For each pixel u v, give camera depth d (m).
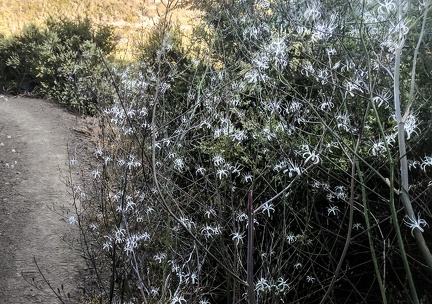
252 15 3.62
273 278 3.03
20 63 8.84
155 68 4.32
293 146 2.85
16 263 3.69
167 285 2.98
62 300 3.11
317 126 3.15
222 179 3.06
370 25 2.94
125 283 3.15
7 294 3.35
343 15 2.95
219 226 2.81
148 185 2.91
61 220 4.25
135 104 3.57
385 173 3.20
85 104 6.93
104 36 8.38
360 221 3.45
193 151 3.87
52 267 3.65
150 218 3.36
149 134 3.24
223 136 3.20
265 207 2.56
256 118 3.29
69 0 11.74
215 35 3.74
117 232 2.91
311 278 3.14
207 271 3.44
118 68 5.22
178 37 5.11
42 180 4.96
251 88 3.38
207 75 3.96
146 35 6.03
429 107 2.91
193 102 3.95
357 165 2.36
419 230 1.92
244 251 3.25
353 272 3.54
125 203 3.27
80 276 3.56
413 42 2.99
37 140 6.00
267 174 3.35
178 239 3.14
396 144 2.93
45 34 8.83
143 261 3.17
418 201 3.04
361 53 2.91
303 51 3.04
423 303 3.02
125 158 3.32
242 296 2.97
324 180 3.24
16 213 4.38
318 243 3.53
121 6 10.65
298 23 3.09
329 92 3.11
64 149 5.73
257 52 3.21
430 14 2.89
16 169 5.23
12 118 6.90
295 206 3.37
